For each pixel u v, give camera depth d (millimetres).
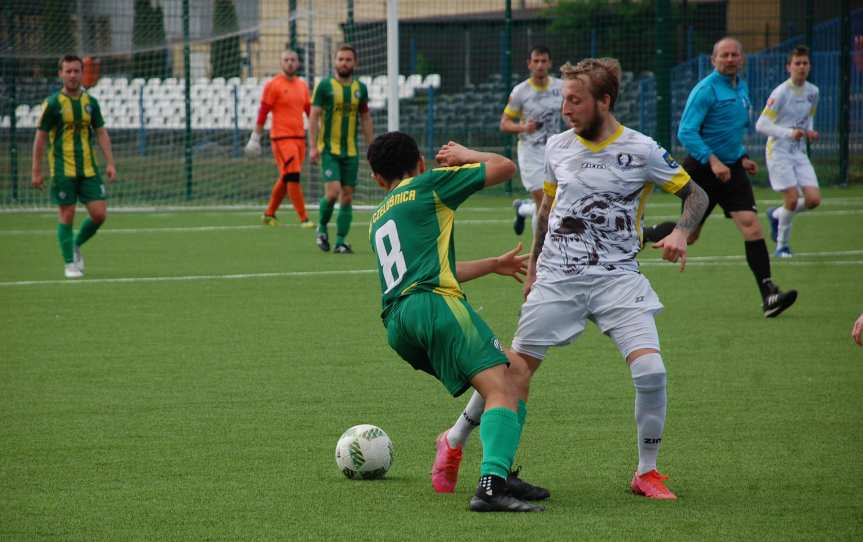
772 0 62750
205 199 50000
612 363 15977
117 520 9328
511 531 8969
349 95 29562
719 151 19969
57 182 25109
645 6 61750
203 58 64188
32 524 9234
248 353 16875
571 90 10320
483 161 10070
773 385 14453
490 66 71938
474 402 10047
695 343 17297
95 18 46344
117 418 13000
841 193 48719
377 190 47750
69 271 25562
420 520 9289
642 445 10016
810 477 10508
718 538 8773
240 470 10891
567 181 10477
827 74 54281
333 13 50219
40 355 16734
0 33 45062
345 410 13406
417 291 9812
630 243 10508
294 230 36875
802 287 23219
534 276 10875
